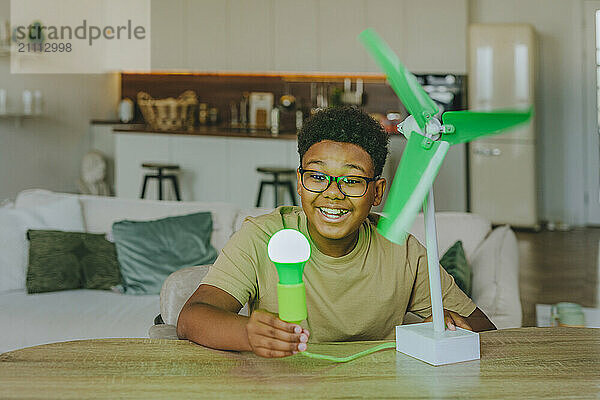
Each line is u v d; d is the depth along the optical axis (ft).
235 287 4.59
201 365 3.80
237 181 21.61
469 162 25.43
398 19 25.62
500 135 24.99
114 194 26.45
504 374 3.66
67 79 25.05
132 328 9.17
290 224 4.78
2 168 22.25
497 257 8.18
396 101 26.94
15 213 11.04
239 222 11.04
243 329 3.93
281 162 21.15
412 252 4.85
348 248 4.62
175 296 5.69
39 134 23.80
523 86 24.81
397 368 3.76
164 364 3.81
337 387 3.47
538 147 26.94
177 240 10.80
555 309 7.72
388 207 3.46
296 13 25.96
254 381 3.55
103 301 10.18
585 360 3.87
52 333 9.16
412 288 4.89
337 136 4.13
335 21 25.82
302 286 3.54
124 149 22.70
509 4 26.96
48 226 11.12
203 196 22.00
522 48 24.75
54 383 3.51
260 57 26.23
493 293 7.20
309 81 27.35
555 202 27.02
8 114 21.43
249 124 27.07
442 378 3.60
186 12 26.48
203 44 26.45
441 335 3.90
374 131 4.26
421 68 25.64
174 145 22.13
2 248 10.71
